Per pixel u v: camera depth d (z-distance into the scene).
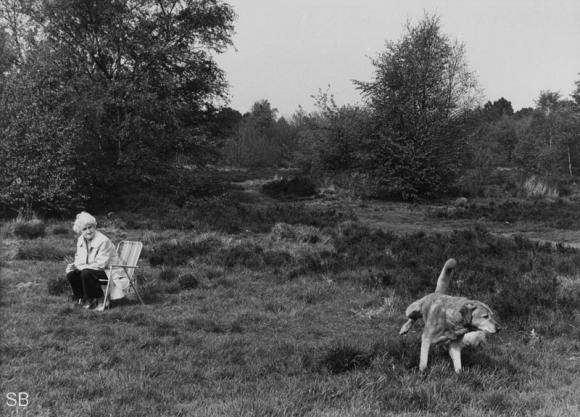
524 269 10.58
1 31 19.09
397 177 26.66
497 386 5.18
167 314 7.72
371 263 11.07
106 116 21.53
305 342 6.60
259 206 23.56
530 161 43.78
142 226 15.97
